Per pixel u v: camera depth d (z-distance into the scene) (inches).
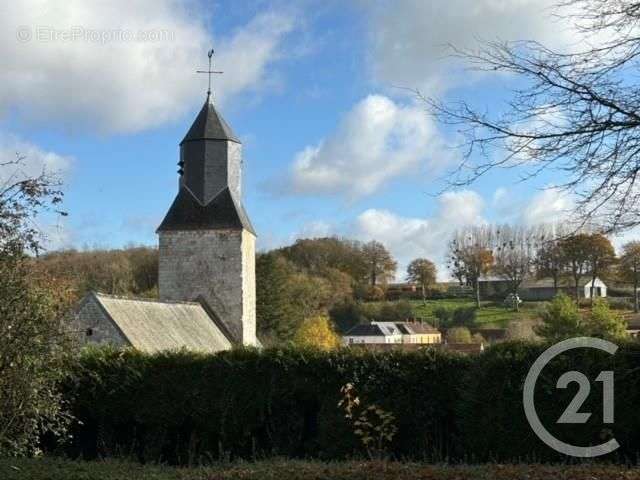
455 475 406.3
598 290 2576.3
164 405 648.4
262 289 2667.3
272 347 653.9
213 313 1472.7
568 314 1642.5
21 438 433.1
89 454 649.0
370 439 574.6
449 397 607.5
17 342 398.6
